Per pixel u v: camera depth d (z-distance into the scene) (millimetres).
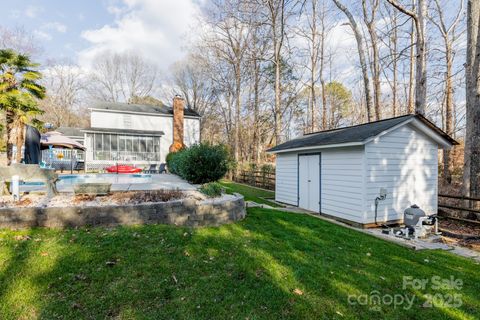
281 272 3131
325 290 2809
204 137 30922
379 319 2389
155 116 20672
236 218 5309
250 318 2273
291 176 9164
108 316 2174
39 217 3846
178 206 4473
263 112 25750
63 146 13086
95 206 4031
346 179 6809
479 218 6691
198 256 3346
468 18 7156
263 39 17984
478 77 6734
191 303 2408
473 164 6867
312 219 6398
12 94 7055
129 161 18797
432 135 6977
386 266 3611
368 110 11734
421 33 8289
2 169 4680
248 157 27203
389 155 6578
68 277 2635
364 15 12875
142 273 2816
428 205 7129
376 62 12797
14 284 2469
